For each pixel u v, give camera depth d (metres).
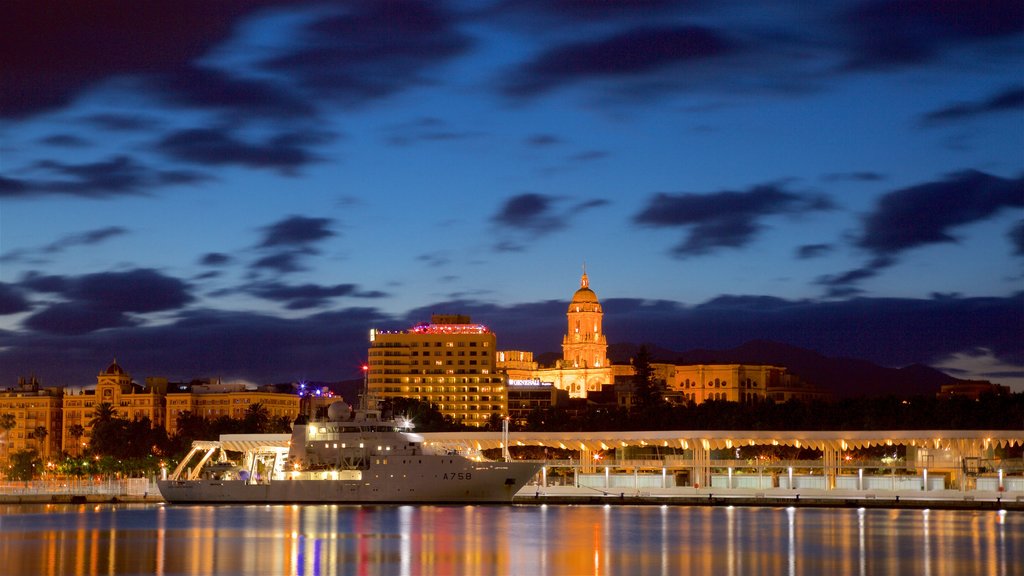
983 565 151.88
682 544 171.38
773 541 175.38
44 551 162.88
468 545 169.50
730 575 143.50
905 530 190.50
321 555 158.75
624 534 184.12
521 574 144.25
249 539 176.62
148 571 145.38
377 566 149.50
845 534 184.50
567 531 188.00
